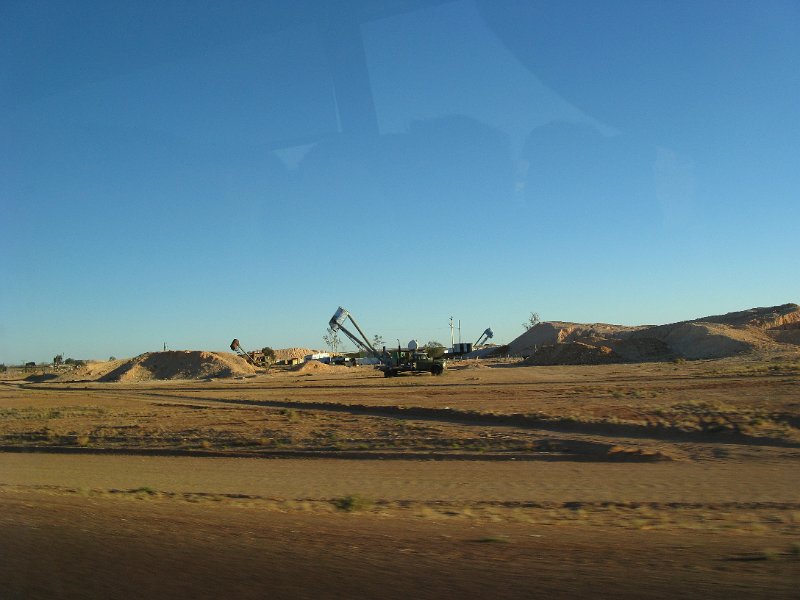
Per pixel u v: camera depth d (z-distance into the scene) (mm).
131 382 90625
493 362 110750
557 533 10094
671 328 110125
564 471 17922
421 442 23781
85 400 54875
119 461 23000
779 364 59000
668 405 30797
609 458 19766
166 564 7828
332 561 7945
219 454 23672
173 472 20078
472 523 11203
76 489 16406
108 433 30234
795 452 19250
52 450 26453
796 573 7359
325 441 25219
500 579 7160
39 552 8406
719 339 89250
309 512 12516
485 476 17562
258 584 7062
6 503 12680
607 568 7613
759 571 7449
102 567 7730
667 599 6449
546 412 30031
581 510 12836
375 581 7137
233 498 15156
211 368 97500
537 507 13500
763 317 107750
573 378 57656
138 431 30344
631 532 10242
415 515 12258
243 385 69375
